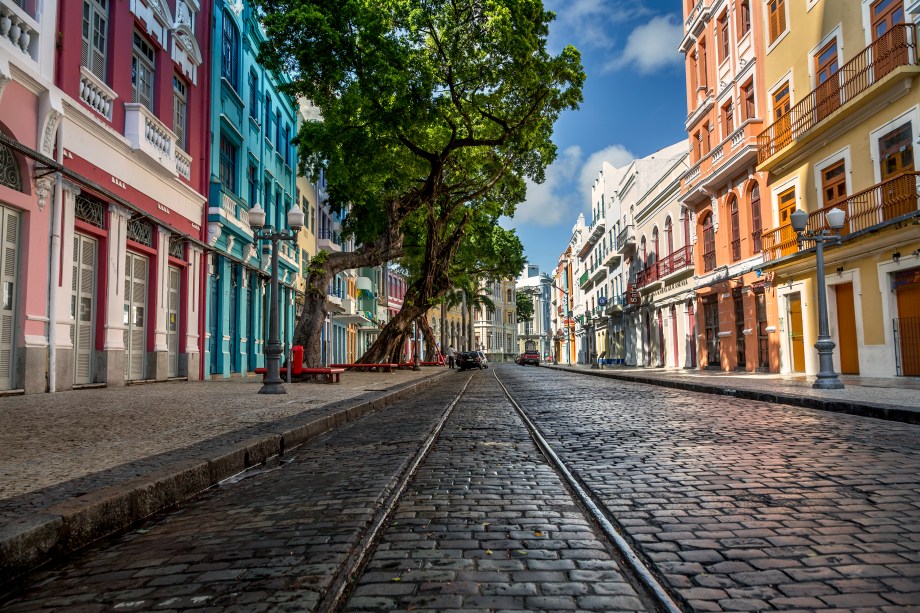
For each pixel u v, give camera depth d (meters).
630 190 42.41
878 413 8.71
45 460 5.02
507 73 19.12
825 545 3.18
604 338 53.59
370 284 47.97
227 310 21.16
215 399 11.05
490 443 7.12
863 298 16.89
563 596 2.61
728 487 4.50
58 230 11.79
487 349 102.56
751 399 12.46
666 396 14.05
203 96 19.27
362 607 2.52
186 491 4.64
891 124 15.48
